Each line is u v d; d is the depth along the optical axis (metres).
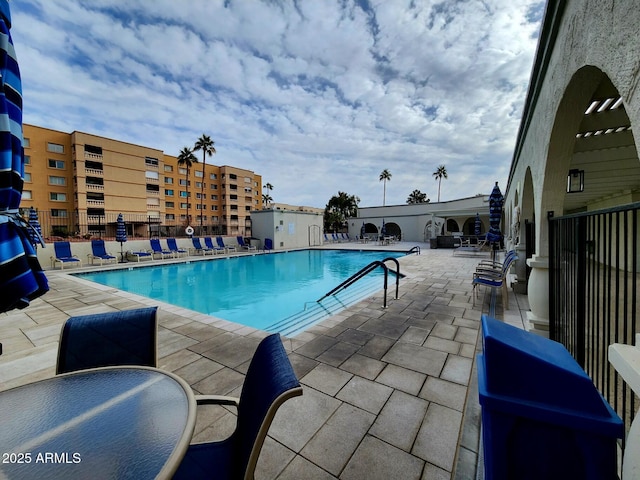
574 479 1.00
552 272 2.82
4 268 1.12
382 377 2.58
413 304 5.03
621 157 4.25
